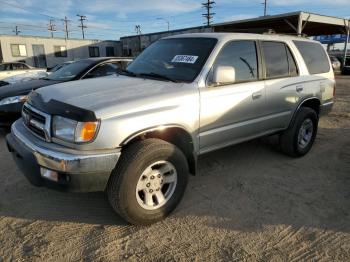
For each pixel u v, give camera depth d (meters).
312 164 4.98
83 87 3.51
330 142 6.14
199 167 4.75
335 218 3.49
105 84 3.63
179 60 3.96
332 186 4.23
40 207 3.62
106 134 2.87
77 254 2.86
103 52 44.72
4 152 5.37
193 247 2.98
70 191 2.87
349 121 8.01
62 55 40.72
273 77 4.53
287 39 4.93
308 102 5.33
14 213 3.49
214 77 3.67
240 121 4.09
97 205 3.68
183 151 3.63
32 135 3.23
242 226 3.32
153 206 3.28
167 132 3.45
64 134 2.89
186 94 3.45
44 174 2.95
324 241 3.09
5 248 2.93
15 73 17.28
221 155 5.24
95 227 3.26
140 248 2.96
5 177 4.35
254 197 3.91
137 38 43.09
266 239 3.11
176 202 3.44
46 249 2.92
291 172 4.66
